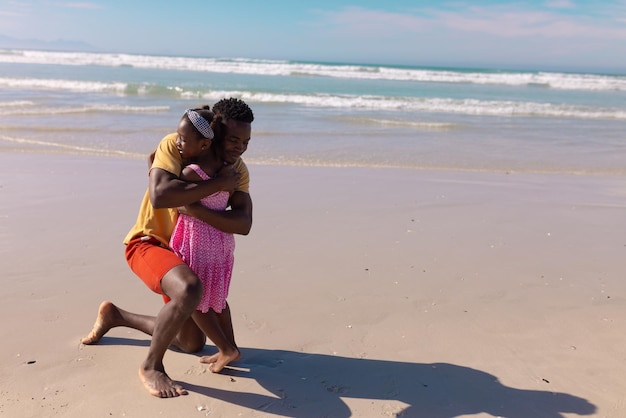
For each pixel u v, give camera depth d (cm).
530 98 2683
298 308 415
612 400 311
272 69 4262
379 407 301
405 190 808
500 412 300
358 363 344
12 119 1341
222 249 312
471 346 368
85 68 3772
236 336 372
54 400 293
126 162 937
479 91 3048
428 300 437
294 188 795
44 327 371
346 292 446
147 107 1641
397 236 595
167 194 289
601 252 567
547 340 379
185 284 288
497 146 1249
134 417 283
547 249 571
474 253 550
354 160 1038
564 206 750
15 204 659
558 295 455
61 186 754
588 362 351
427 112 1869
